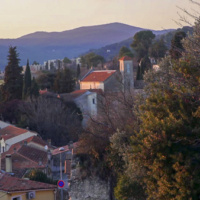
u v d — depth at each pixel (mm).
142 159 22578
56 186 40875
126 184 27688
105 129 36188
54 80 128250
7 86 109438
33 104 92750
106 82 110375
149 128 22531
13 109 97562
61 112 89500
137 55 152250
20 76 111188
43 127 87562
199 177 20938
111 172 34531
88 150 36000
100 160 35625
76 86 140125
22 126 89250
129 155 24438
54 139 85438
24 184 39594
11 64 110562
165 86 24625
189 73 22750
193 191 20719
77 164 37375
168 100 23469
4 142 80125
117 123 36250
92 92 99125
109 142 35219
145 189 26891
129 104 37656
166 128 21922
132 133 29922
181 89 22734
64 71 123750
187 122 22625
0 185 38812
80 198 36062
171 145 22031
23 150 64938
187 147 22172
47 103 91375
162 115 23578
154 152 21875
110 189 34469
